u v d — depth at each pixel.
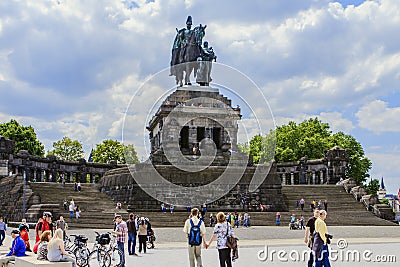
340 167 92.62
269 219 62.59
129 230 31.27
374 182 110.56
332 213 68.50
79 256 24.30
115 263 25.31
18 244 22.75
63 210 58.59
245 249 35.56
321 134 115.25
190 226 20.77
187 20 83.81
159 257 30.00
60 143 128.88
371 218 65.12
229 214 56.53
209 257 29.94
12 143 82.75
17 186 62.00
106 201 66.00
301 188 78.69
